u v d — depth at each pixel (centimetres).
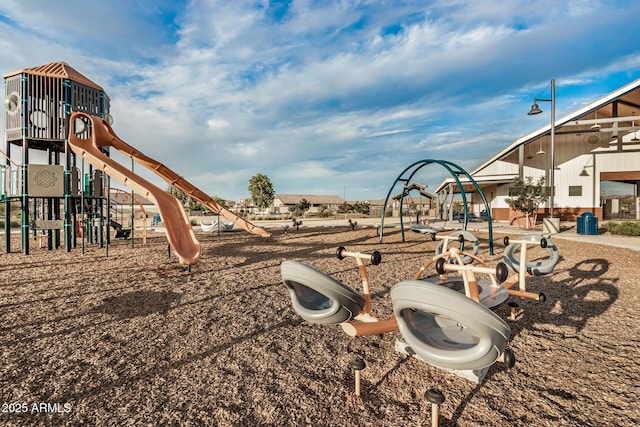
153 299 510
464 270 247
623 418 224
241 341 354
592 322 402
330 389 262
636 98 1814
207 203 1271
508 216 2441
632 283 576
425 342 205
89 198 1134
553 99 1543
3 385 266
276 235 1622
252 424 220
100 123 1006
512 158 2442
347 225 2417
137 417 227
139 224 2698
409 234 1602
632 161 2142
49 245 1077
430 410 234
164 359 313
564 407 238
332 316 240
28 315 433
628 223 1383
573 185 2242
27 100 1008
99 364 302
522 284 399
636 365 297
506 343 180
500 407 238
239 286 594
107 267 765
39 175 966
